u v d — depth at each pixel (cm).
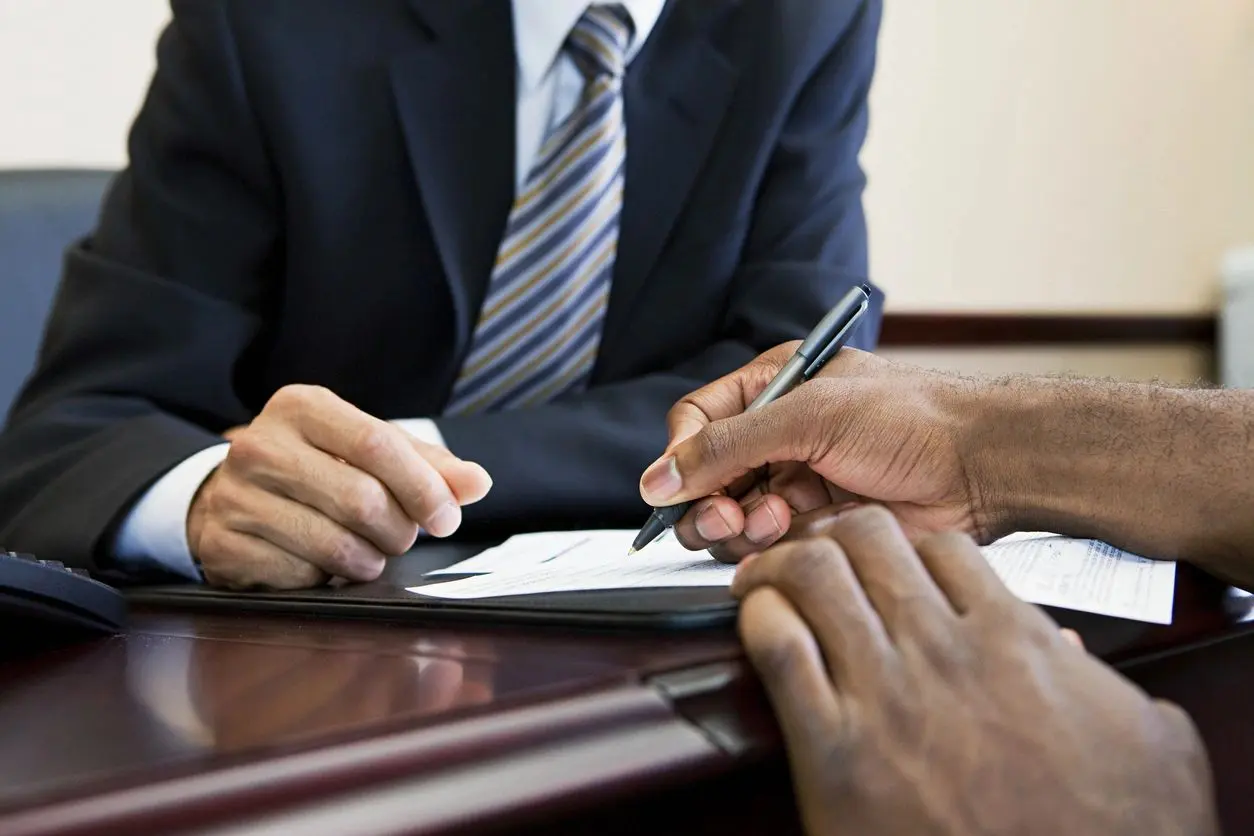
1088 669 37
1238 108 280
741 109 112
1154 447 56
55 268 126
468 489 68
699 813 34
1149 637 43
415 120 106
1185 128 269
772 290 107
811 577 38
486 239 108
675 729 34
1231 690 45
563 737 32
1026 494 59
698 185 112
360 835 28
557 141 107
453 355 107
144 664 47
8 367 121
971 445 59
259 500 68
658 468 59
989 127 228
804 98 115
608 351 110
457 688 36
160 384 97
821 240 111
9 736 35
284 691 38
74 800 27
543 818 31
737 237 111
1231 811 45
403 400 110
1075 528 58
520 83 108
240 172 104
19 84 146
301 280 106
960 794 34
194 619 60
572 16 106
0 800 27
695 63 113
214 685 41
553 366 108
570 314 108
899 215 215
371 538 67
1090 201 250
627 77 111
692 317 111
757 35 113
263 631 54
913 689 36
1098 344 250
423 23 108
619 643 42
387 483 66
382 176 106
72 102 151
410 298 108
